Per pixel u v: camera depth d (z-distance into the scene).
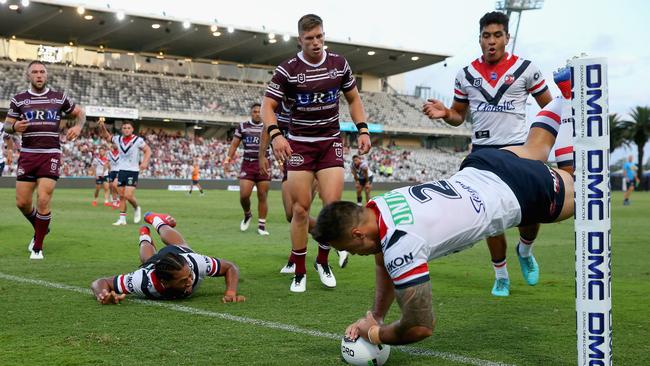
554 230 18.47
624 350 5.09
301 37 7.71
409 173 68.88
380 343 4.36
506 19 7.75
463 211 4.21
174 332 5.57
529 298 7.40
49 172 10.59
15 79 55.88
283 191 9.31
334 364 4.62
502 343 5.27
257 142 15.23
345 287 8.15
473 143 8.21
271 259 11.01
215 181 54.34
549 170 4.73
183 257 6.94
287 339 5.36
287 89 7.79
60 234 14.30
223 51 65.25
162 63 65.62
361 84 77.38
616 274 9.74
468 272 9.63
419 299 3.94
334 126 7.98
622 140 83.88
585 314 3.53
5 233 14.19
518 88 7.84
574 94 3.52
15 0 49.94
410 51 66.94
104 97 58.41
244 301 7.07
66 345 5.09
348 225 4.02
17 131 10.20
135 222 18.36
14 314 6.25
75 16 53.59
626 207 32.38
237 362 4.66
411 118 72.69
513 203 4.46
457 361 4.72
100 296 6.71
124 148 17.67
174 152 59.06
